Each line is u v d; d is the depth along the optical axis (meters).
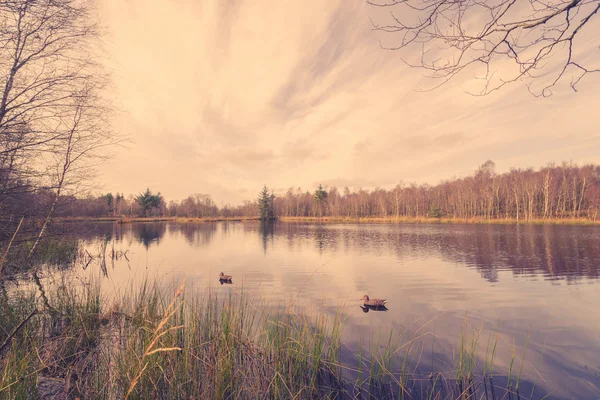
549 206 66.12
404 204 90.44
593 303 9.30
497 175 79.38
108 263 17.23
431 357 5.60
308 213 116.56
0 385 3.26
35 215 7.57
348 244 27.03
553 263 16.17
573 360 5.54
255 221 89.69
